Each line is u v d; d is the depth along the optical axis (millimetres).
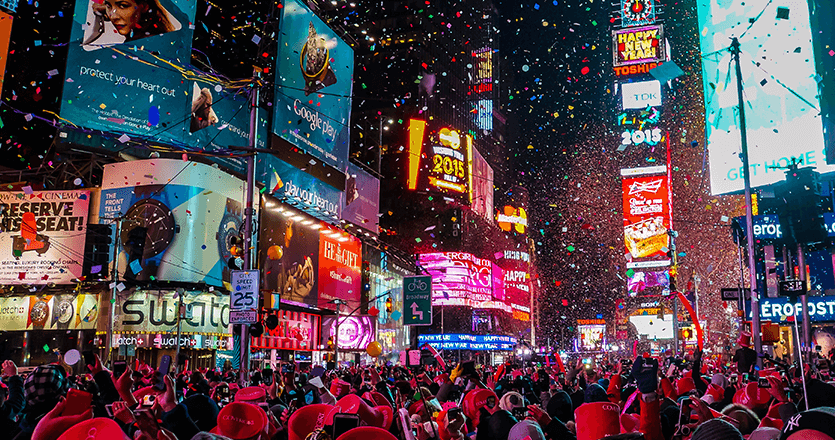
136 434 3977
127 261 39938
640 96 96312
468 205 98688
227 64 53781
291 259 48969
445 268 88312
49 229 41281
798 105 40562
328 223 56219
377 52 102375
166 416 5578
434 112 104938
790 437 3010
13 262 40969
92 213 41625
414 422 5465
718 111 44625
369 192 65812
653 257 72938
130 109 42094
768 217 33594
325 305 53500
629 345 96375
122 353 39125
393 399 10344
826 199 37125
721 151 44031
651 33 96000
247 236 20719
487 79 134875
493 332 99625
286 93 51594
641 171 75625
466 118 120438
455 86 116500
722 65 44594
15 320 40844
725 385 12039
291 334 51250
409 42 102750
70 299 40656
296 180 52062
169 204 40781
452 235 93875
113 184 41312
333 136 58281
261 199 46062
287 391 9883
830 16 39844
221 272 42594
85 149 41188
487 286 94000
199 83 45562
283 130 50781
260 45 51938
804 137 40031
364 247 62750
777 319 33938
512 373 16594
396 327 69688
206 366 41875
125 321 39625
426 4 105000
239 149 20719
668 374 9945
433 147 96562
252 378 15172
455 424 5320
